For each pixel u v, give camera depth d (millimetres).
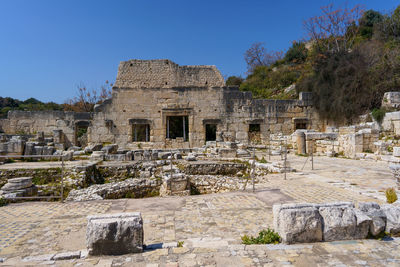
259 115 30797
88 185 14039
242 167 17047
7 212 8078
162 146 29516
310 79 35469
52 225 6914
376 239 5617
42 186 12453
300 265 4590
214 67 30734
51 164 16328
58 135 27562
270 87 50094
